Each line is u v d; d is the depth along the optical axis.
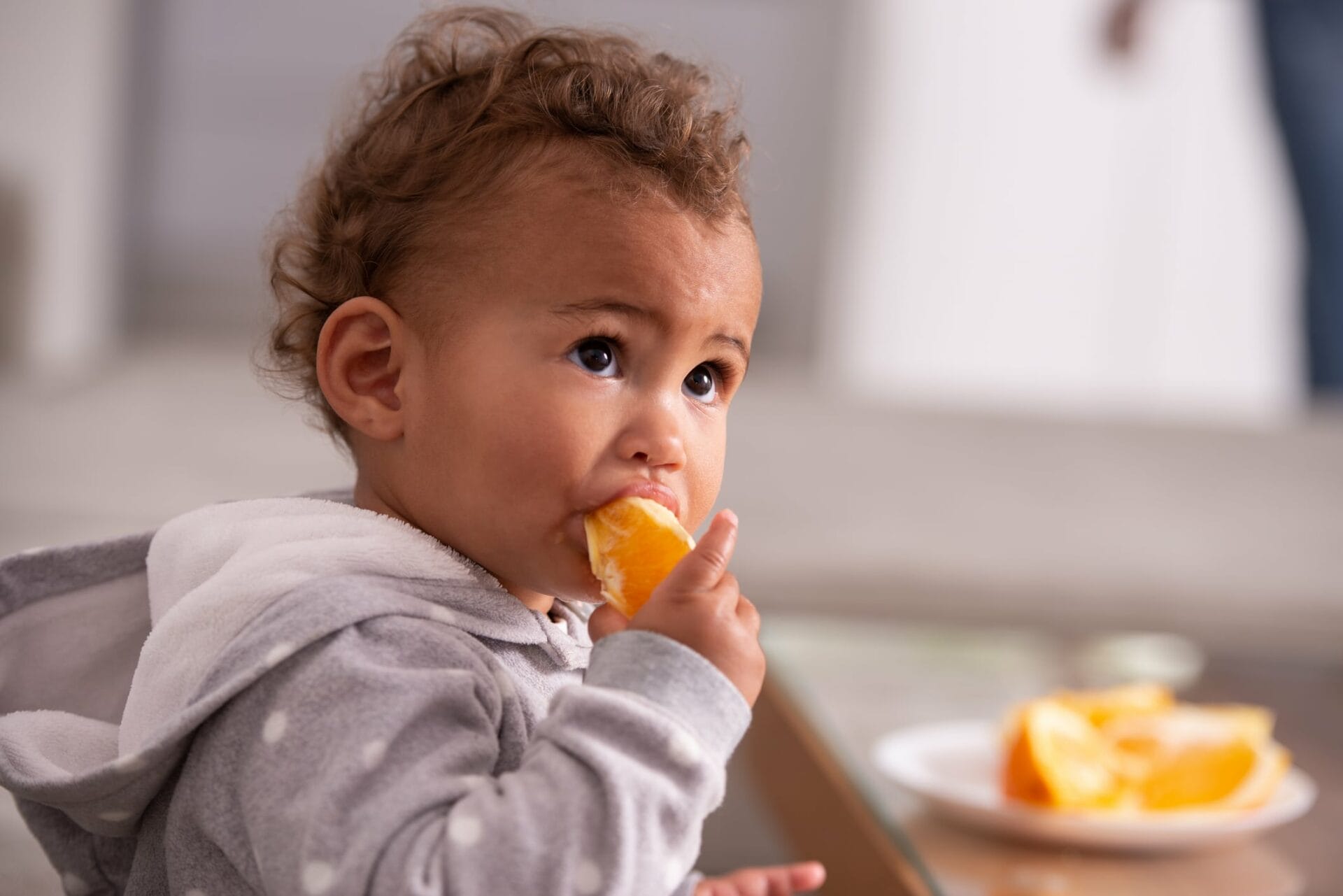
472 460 0.74
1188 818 0.95
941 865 0.91
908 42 4.85
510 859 0.62
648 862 0.63
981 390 4.95
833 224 4.98
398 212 0.78
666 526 0.72
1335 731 1.28
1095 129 4.84
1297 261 4.79
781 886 0.82
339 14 4.84
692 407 0.77
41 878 0.89
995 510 3.44
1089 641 1.54
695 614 0.69
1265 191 4.82
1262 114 4.76
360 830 0.63
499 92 0.80
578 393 0.73
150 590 0.81
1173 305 4.91
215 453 3.28
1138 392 4.95
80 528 2.54
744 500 3.34
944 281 4.96
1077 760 1.00
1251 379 4.92
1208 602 2.68
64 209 4.32
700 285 0.75
